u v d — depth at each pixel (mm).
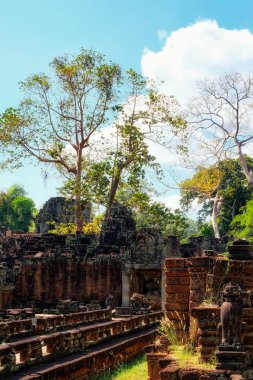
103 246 49812
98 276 48594
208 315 13078
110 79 56438
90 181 55438
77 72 56625
